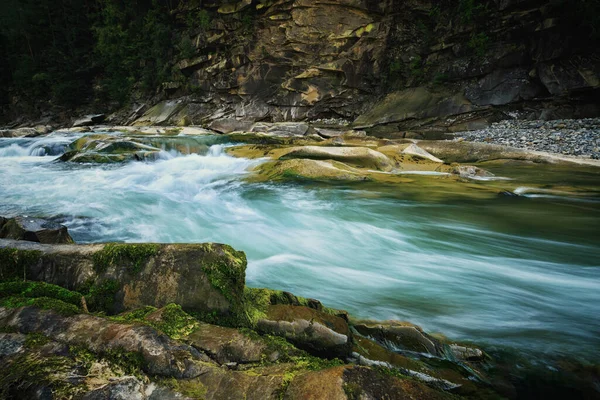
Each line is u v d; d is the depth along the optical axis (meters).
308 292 3.87
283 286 3.99
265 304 2.73
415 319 3.37
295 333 2.45
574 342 3.02
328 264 4.70
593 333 3.17
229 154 12.38
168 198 7.82
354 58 24.80
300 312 2.61
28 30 37.91
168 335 2.01
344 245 5.41
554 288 4.11
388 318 3.38
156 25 32.75
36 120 36.09
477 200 7.67
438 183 8.93
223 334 2.09
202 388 1.64
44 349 1.72
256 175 9.60
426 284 4.16
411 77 23.47
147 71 33.16
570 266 4.78
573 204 7.45
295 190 8.38
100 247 2.78
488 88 20.20
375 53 24.58
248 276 4.19
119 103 35.34
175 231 5.71
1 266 2.73
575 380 2.54
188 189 8.63
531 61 19.44
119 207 6.96
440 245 5.51
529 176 10.22
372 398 1.51
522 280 4.32
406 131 19.78
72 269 2.68
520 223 6.46
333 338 2.43
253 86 27.72
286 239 5.57
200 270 2.54
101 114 33.59
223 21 28.78
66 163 11.46
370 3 24.23
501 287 4.11
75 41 37.62
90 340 1.80
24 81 37.31
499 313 3.51
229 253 2.68
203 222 6.25
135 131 21.22
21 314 2.00
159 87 33.16
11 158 13.36
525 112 19.09
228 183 9.05
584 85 17.38
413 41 24.09
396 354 2.57
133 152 11.96
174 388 1.61
